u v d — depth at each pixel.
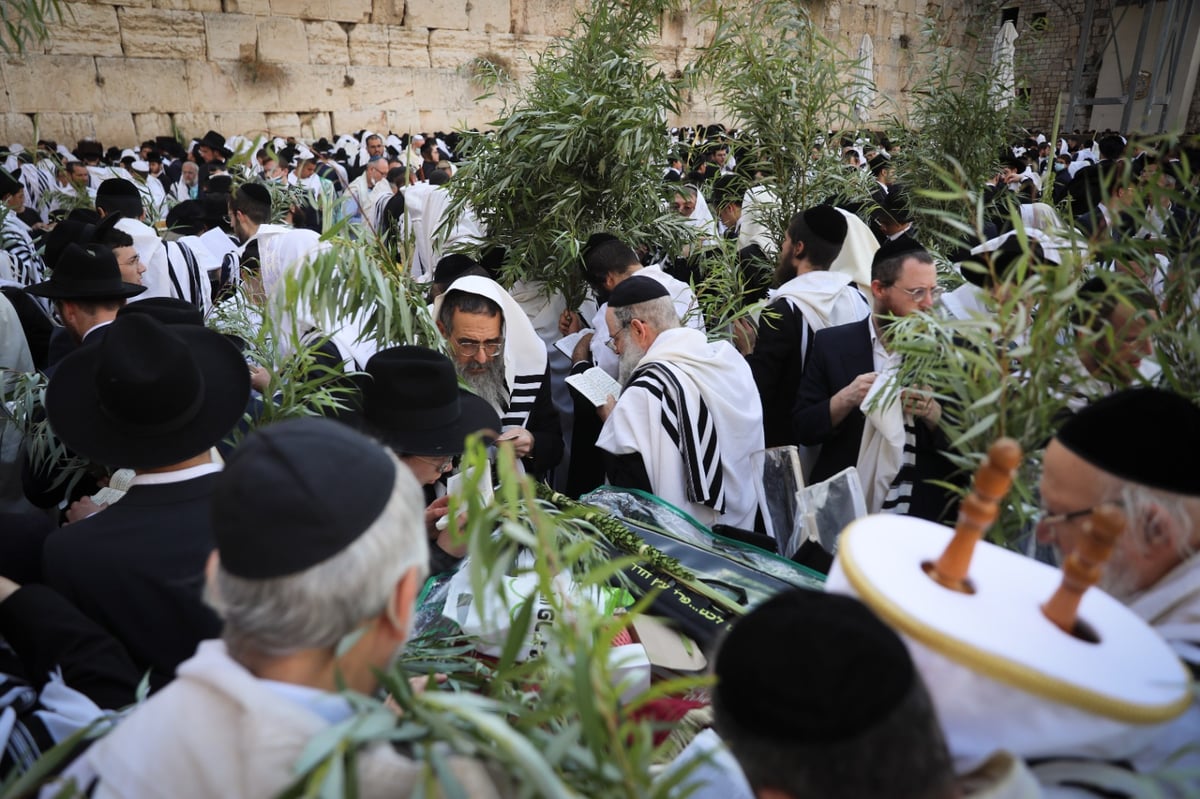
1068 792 0.95
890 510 2.61
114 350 1.71
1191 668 1.05
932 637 0.92
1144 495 1.13
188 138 13.41
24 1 3.65
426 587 1.98
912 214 5.13
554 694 1.15
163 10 12.89
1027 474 1.51
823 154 5.02
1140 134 1.47
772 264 4.89
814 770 0.81
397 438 2.22
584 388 3.06
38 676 1.55
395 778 0.94
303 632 0.96
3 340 3.69
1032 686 0.87
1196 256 1.49
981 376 1.62
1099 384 1.55
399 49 15.11
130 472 2.44
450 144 14.05
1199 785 0.97
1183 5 17.27
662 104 4.18
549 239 4.09
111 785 0.97
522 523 1.78
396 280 2.54
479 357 2.97
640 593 1.90
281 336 2.82
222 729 0.95
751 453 2.77
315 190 7.95
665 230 4.39
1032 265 1.50
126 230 4.73
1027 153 10.91
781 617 0.90
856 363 2.97
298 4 13.98
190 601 1.61
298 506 0.97
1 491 2.94
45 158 10.13
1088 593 1.07
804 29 4.79
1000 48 6.75
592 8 4.31
